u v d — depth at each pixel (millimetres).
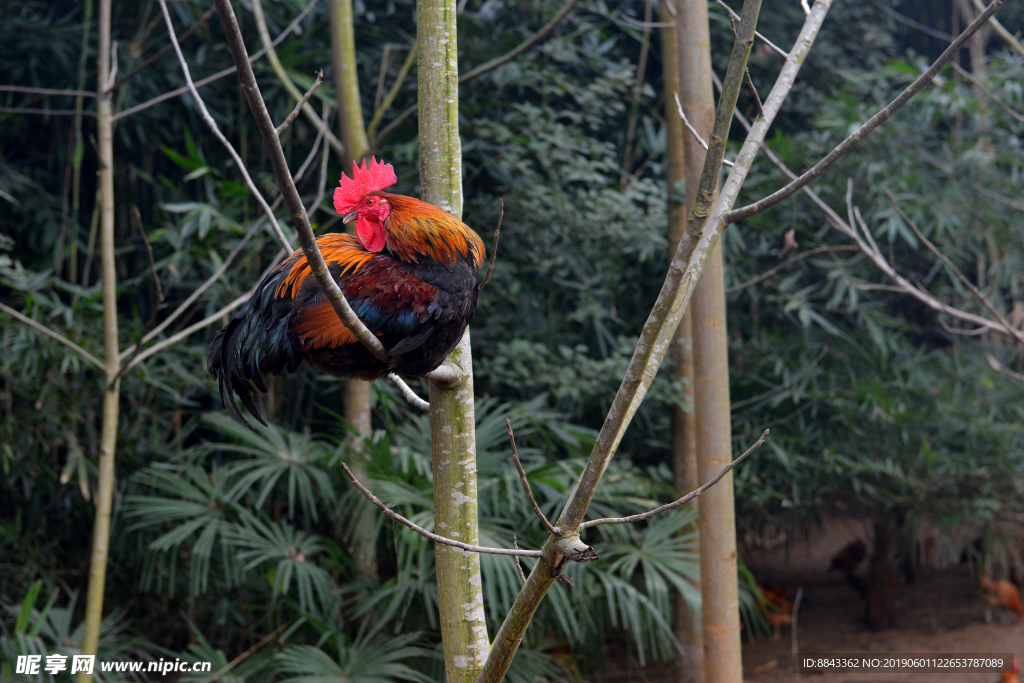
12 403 3953
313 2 3361
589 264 4980
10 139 4730
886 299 5953
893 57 6371
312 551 3676
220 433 4895
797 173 4906
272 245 4523
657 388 4391
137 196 4773
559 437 4012
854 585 6402
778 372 4887
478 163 5000
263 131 933
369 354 1457
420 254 1454
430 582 3373
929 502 5125
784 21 5828
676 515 3922
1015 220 5000
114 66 3168
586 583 3512
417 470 3355
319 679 3154
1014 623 5754
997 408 5238
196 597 4301
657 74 6000
